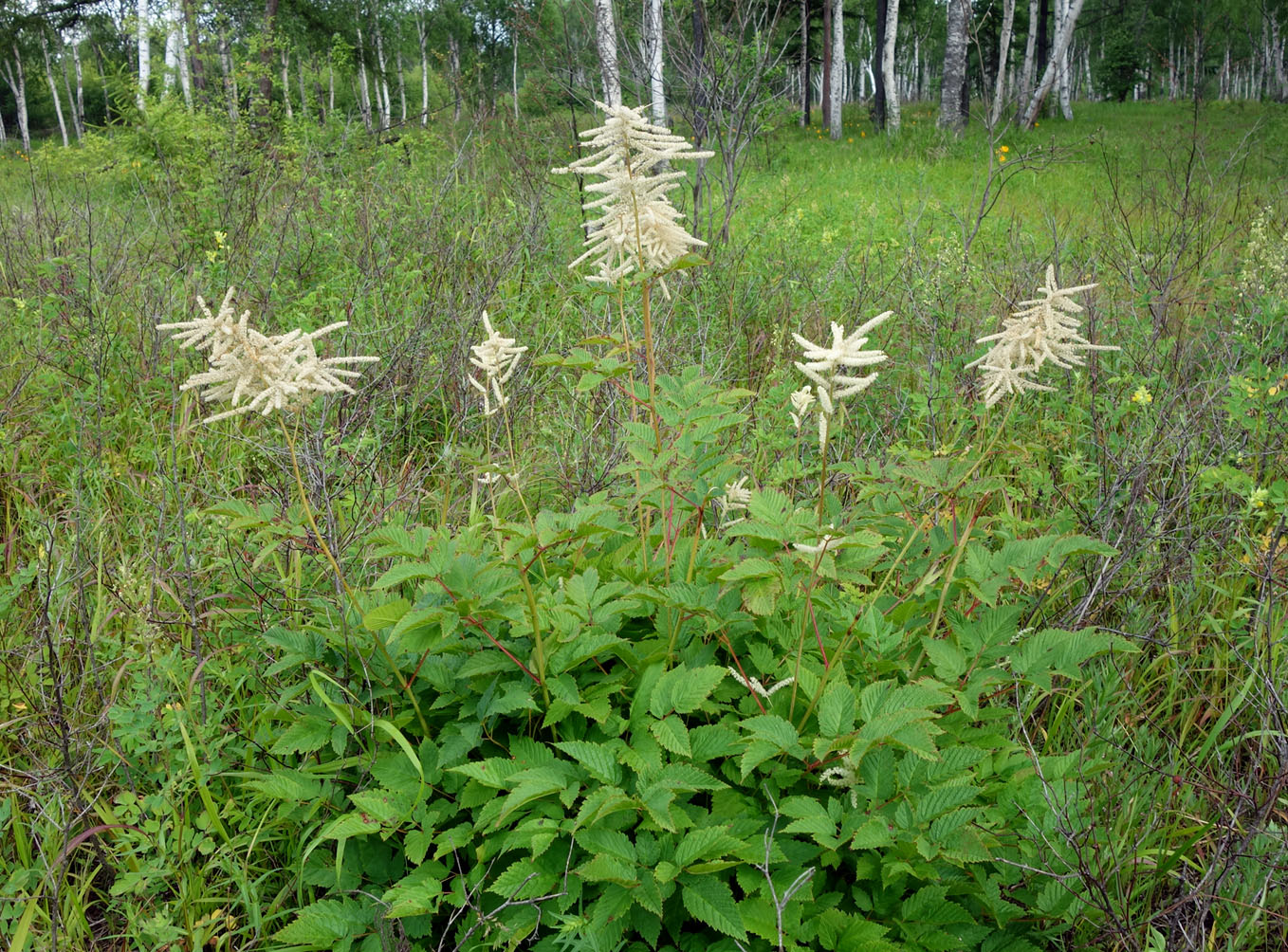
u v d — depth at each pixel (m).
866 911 2.42
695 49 9.14
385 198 7.88
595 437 4.78
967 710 2.54
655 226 2.78
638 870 2.28
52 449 4.74
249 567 3.38
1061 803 2.55
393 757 2.71
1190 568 3.71
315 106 16.62
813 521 2.37
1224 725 2.96
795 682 2.55
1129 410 4.34
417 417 5.19
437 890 2.37
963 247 6.81
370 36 28.62
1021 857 2.57
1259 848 2.65
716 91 8.87
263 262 6.87
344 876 2.62
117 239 7.20
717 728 2.50
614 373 2.92
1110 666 3.34
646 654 2.83
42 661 3.13
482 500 4.34
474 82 12.88
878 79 27.84
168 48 18.33
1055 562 2.72
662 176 2.68
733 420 2.94
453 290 6.44
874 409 5.24
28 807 3.00
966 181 14.96
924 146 19.95
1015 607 2.77
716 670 2.50
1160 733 3.12
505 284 6.29
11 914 2.48
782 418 4.36
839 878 2.55
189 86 16.17
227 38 17.17
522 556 2.66
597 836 2.31
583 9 10.80
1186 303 5.99
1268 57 34.19
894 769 2.46
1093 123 25.41
